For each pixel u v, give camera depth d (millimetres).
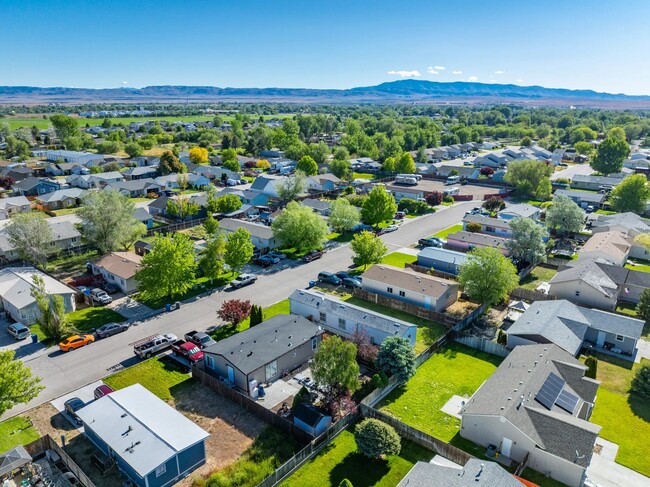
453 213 98688
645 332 49344
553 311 48000
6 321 50969
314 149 155375
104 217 65688
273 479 28969
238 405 36875
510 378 36062
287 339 42469
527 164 114125
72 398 36531
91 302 54594
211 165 156375
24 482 28797
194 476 29828
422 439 32438
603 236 73188
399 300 55656
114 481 29141
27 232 62062
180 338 46906
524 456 30469
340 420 33688
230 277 62906
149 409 33312
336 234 83375
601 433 34000
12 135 192625
